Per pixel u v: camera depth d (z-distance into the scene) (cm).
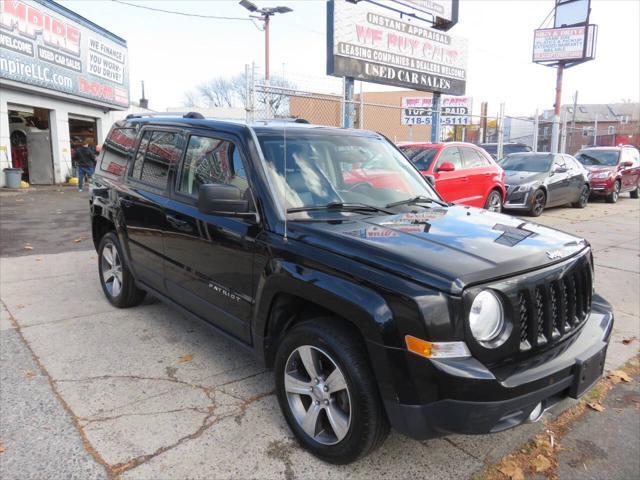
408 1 1431
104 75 2075
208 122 390
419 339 232
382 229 297
